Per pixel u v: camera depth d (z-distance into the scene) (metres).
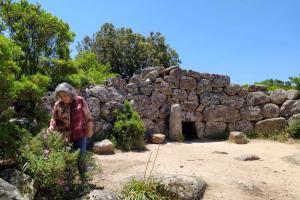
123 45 25.38
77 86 8.93
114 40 25.56
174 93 11.64
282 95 12.44
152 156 8.45
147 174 6.29
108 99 9.83
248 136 12.15
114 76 11.59
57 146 5.12
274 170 7.56
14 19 8.30
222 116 12.12
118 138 9.26
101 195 4.95
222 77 12.34
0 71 5.27
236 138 11.13
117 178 6.21
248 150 9.86
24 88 6.77
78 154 5.18
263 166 7.89
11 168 5.00
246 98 12.47
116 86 10.73
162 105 11.41
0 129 5.02
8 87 5.40
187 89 11.88
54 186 4.79
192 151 9.42
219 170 7.32
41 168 4.71
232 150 9.80
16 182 4.62
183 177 5.95
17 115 7.34
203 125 12.02
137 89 11.05
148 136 10.70
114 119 9.73
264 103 12.51
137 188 5.33
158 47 27.22
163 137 10.42
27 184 4.59
